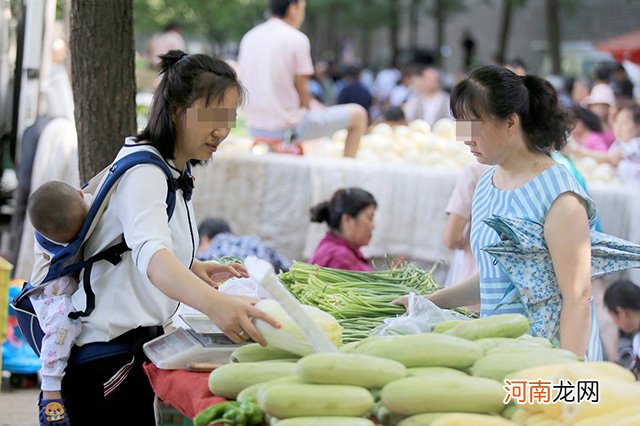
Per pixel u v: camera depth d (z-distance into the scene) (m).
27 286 4.38
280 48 9.98
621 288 7.66
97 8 5.88
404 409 3.25
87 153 6.00
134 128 6.08
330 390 3.25
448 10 38.19
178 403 3.87
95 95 5.95
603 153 10.74
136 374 4.34
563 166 4.33
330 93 25.48
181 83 4.04
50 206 4.15
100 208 4.11
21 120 10.30
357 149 10.41
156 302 4.23
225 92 4.05
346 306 4.94
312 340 3.57
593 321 4.39
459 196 6.67
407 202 9.34
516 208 4.32
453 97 4.38
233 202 9.45
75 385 4.32
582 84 16.83
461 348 3.52
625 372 3.39
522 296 4.28
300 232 9.46
